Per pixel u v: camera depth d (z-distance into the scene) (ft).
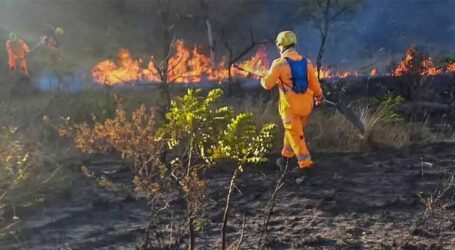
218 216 21.39
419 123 35.78
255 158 15.30
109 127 17.70
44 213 22.04
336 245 18.94
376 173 26.63
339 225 20.74
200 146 15.90
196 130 15.87
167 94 32.68
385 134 32.58
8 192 21.44
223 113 15.83
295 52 25.45
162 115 30.63
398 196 23.54
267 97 40.68
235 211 21.97
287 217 21.49
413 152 30.40
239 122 15.29
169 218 20.29
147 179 17.92
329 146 31.55
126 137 17.29
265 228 19.60
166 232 19.33
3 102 35.32
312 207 22.49
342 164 27.91
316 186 24.86
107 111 34.06
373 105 36.32
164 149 19.94
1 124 31.04
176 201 20.86
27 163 23.15
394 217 21.45
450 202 22.70
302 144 25.29
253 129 15.51
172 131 16.30
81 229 20.58
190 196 15.87
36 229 20.48
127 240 19.43
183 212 20.20
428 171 26.81
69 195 23.82
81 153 29.78
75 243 19.25
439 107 40.75
